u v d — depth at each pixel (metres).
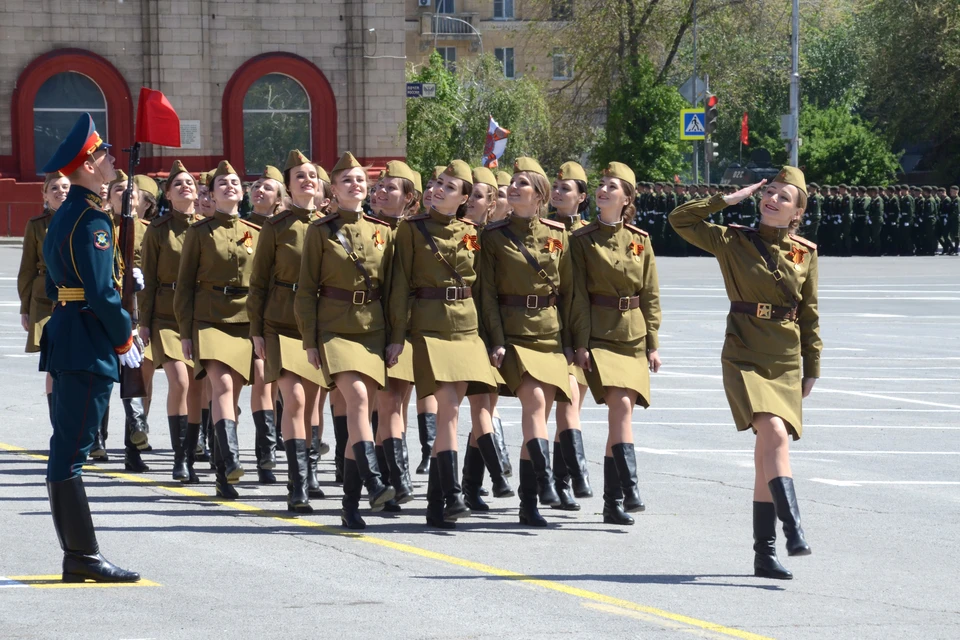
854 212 60.97
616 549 12.98
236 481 15.27
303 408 14.66
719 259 12.21
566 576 11.80
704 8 73.25
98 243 10.84
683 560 12.54
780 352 12.02
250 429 20.39
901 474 17.06
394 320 13.74
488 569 12.01
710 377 25.73
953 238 61.53
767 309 12.03
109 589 11.04
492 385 13.72
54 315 11.13
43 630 9.78
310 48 60.31
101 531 13.27
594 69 73.75
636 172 66.94
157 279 16.72
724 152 102.94
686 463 17.62
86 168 10.95
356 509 13.76
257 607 10.52
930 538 13.61
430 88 62.84
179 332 16.45
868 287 44.75
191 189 16.81
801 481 16.58
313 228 13.73
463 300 13.91
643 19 72.31
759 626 10.26
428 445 17.02
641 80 67.38
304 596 10.89
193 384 16.25
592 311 14.37
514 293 14.02
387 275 13.91
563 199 15.19
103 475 16.64
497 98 66.44
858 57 107.31
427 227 13.84
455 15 115.00
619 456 14.05
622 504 14.43
